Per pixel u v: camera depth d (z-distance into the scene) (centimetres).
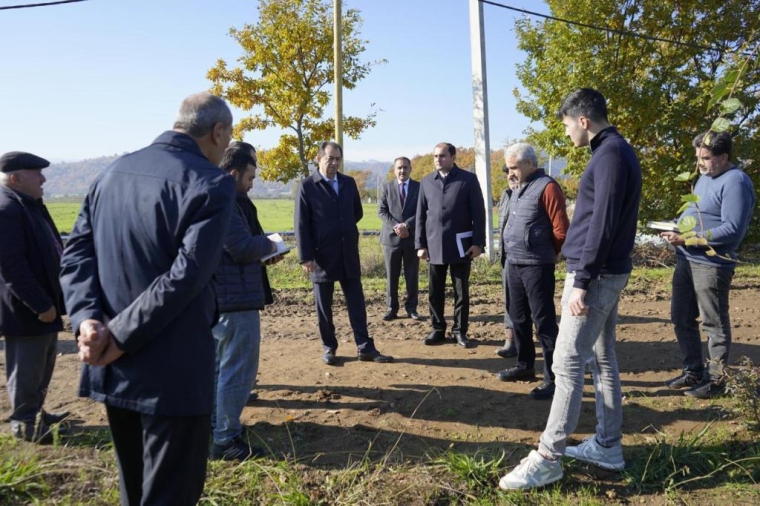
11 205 361
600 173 309
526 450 379
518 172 475
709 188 445
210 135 256
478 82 1120
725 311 447
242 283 355
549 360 466
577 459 361
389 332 688
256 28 1642
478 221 596
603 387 353
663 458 362
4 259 353
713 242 430
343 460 368
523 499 327
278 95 1642
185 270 212
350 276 557
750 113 1296
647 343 616
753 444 376
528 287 470
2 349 611
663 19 1360
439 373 529
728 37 1345
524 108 1498
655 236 1420
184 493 233
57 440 367
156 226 225
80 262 238
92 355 217
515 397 470
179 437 229
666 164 1338
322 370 539
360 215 575
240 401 362
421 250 634
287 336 673
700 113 1325
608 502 327
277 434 403
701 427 405
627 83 1338
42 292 365
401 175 742
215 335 358
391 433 405
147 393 224
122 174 238
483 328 694
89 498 321
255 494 330
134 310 214
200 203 223
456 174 600
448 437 399
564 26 1375
